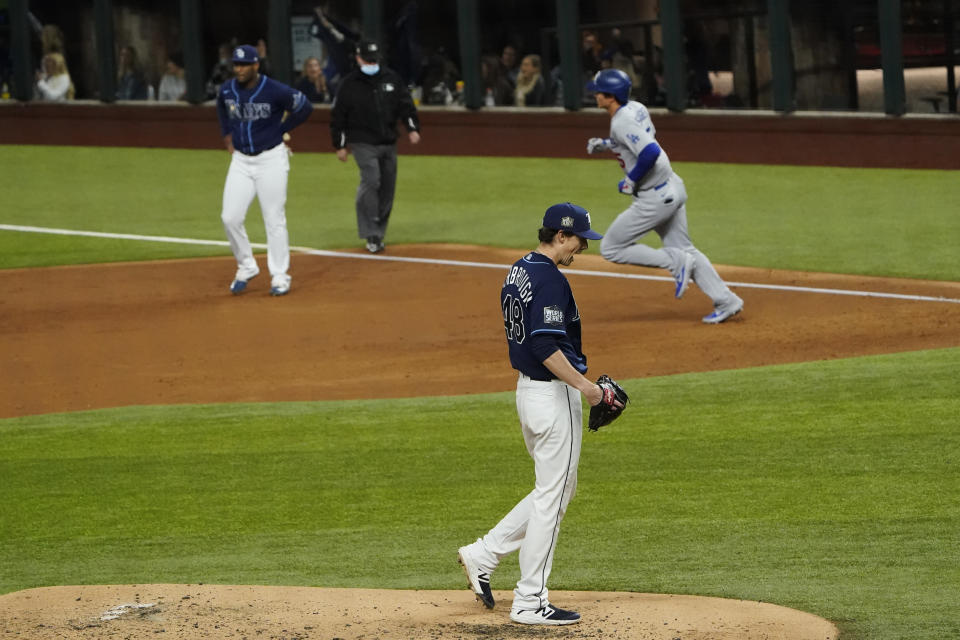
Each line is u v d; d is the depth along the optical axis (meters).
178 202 74.94
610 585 23.59
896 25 72.06
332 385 39.59
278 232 51.31
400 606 22.16
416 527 27.31
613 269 55.19
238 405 37.62
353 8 88.88
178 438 34.53
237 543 26.75
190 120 94.88
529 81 85.12
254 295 52.31
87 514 28.94
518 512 21.75
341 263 57.62
